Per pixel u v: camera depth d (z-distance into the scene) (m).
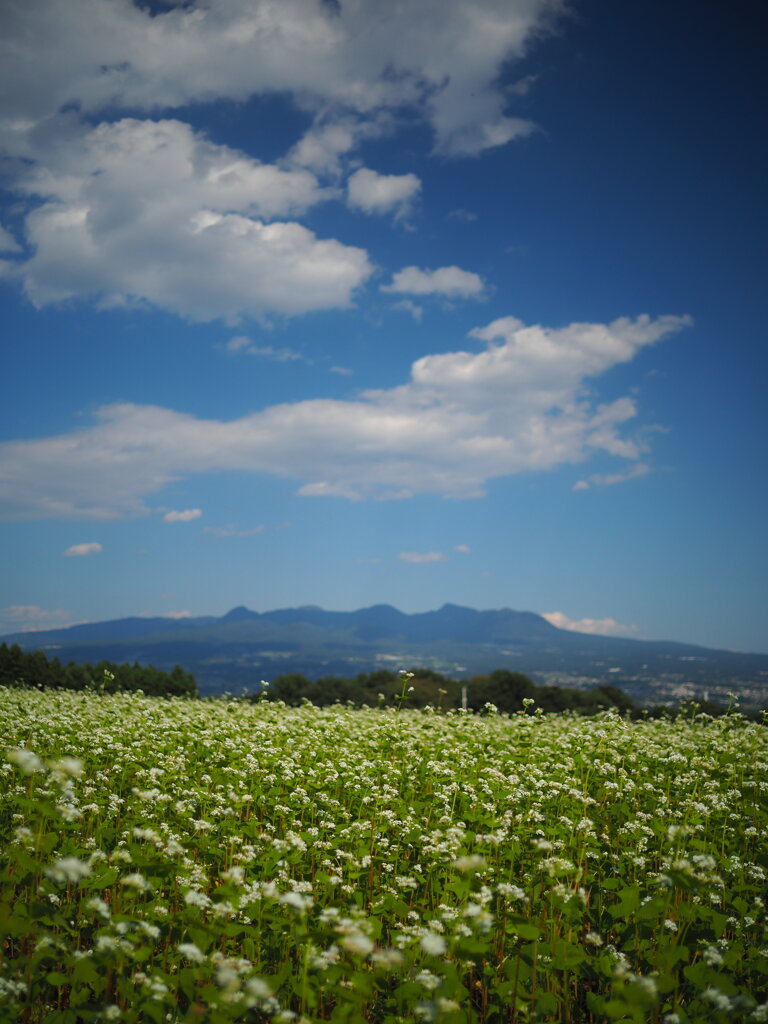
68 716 15.52
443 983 6.05
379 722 17.88
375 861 9.06
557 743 15.20
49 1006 6.62
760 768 12.45
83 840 9.26
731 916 8.12
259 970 6.67
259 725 15.99
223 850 8.59
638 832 9.47
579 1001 7.45
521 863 8.94
